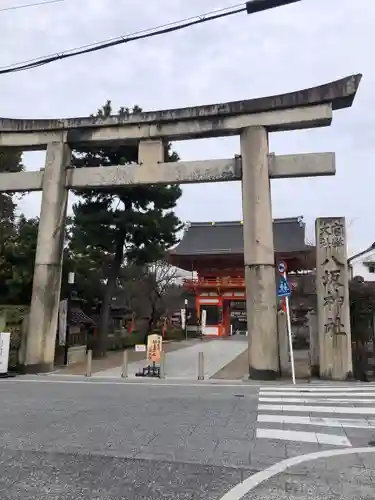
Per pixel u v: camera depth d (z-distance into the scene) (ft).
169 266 166.91
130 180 54.29
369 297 48.21
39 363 52.26
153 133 54.49
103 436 22.11
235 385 42.47
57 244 54.85
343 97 48.21
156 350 49.47
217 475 16.71
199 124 53.06
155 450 19.80
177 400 32.91
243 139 51.44
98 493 14.87
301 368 57.16
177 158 72.08
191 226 156.15
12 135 58.80
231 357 74.84
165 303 125.49
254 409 29.66
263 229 48.73
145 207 76.69
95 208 74.38
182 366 61.31
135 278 119.34
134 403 31.40
